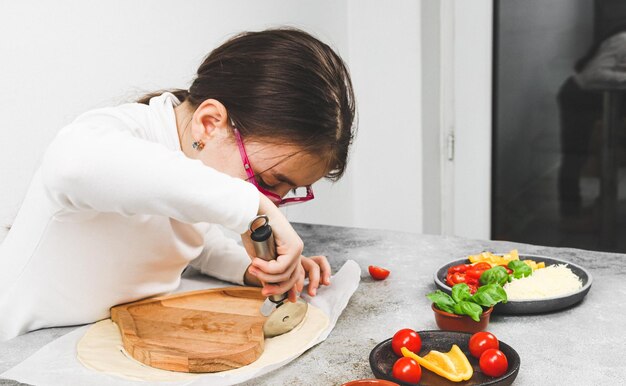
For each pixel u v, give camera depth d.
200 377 0.83
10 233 1.02
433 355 0.86
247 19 1.88
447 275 1.16
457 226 2.55
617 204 2.29
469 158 2.46
